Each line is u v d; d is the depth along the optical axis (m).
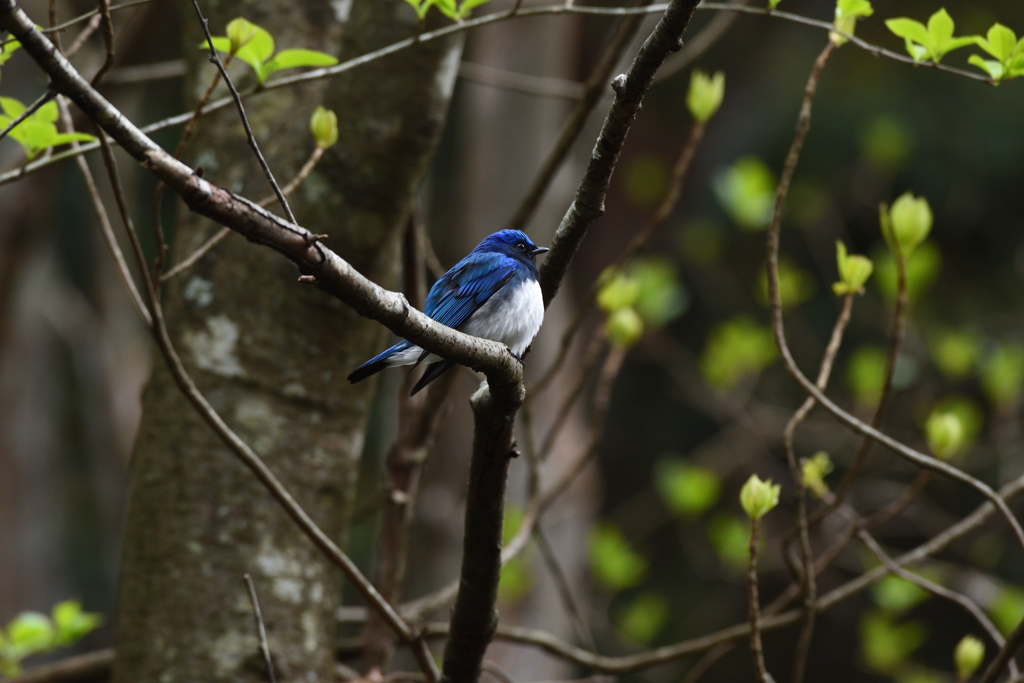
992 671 5.54
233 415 7.02
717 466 20.91
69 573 26.42
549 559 8.31
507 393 4.55
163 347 5.70
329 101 7.10
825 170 21.91
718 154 22.91
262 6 8.17
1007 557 20.66
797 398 21.67
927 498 18.94
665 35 4.11
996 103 21.59
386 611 6.07
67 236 25.22
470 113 16.09
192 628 6.64
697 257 17.92
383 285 7.42
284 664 6.69
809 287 13.93
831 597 7.36
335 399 7.28
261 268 7.18
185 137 5.36
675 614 23.84
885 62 22.00
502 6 15.85
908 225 6.14
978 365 14.58
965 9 21.80
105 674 8.02
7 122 5.46
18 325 20.28
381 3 6.98
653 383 25.12
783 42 23.05
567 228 4.93
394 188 7.04
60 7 18.27
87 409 24.77
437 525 15.19
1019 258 20.36
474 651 5.34
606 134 4.51
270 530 6.89
